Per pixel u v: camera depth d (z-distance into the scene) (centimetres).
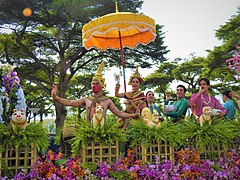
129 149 601
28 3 2092
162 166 563
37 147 537
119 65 2483
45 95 2698
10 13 2194
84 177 519
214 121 655
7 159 522
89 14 2112
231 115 735
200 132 621
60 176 511
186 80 2920
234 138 669
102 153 567
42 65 2356
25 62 2497
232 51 2220
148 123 615
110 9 2152
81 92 3028
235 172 586
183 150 603
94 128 569
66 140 663
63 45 2542
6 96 586
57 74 2655
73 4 1998
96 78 642
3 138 523
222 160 614
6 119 581
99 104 595
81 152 570
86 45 933
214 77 2323
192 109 701
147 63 2462
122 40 970
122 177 534
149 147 599
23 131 526
